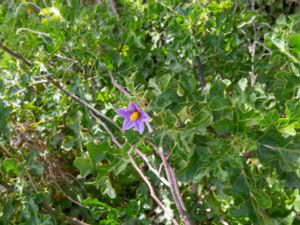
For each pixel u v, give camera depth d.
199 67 0.31
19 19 0.39
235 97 0.24
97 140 0.30
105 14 0.35
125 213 0.28
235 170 0.23
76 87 0.29
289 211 0.28
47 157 0.31
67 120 0.30
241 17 0.33
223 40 0.31
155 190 0.29
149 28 0.36
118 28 0.35
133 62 0.33
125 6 0.37
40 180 0.31
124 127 0.25
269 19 0.48
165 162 0.24
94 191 0.32
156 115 0.25
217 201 0.29
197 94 0.25
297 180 0.24
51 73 0.30
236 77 0.32
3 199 0.28
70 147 0.29
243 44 0.35
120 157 0.25
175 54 0.31
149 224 0.28
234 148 0.23
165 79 0.25
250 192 0.23
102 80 0.32
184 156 0.24
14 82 0.30
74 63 0.32
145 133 0.26
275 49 0.28
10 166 0.28
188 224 0.25
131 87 0.26
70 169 0.34
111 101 0.30
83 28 0.32
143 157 0.26
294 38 0.24
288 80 0.25
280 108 0.26
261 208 0.24
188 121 0.24
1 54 0.33
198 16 0.30
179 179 0.24
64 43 0.31
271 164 0.24
